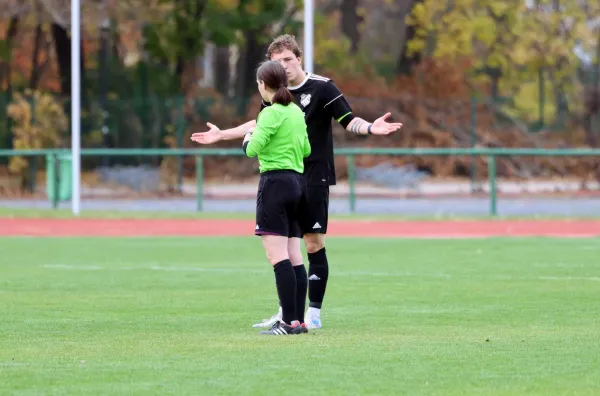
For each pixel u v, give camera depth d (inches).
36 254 2539.4
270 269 2181.3
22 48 6752.0
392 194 5054.1
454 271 2106.3
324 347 1187.9
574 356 1126.4
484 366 1067.3
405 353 1145.4
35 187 5344.5
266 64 1293.1
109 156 5565.9
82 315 1478.8
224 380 994.1
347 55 7101.4
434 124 6284.5
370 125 1375.5
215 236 3095.5
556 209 4296.3
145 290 1803.6
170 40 6446.9
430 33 7214.6
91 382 987.3
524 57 6958.7
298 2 6638.8
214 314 1492.4
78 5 3811.5
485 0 6948.8
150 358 1117.7
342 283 1898.4
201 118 5698.8
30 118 5442.9
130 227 3422.7
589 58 7514.8
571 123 6968.5
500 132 6299.2
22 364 1083.3
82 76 6412.4
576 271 2095.2
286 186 1282.0
